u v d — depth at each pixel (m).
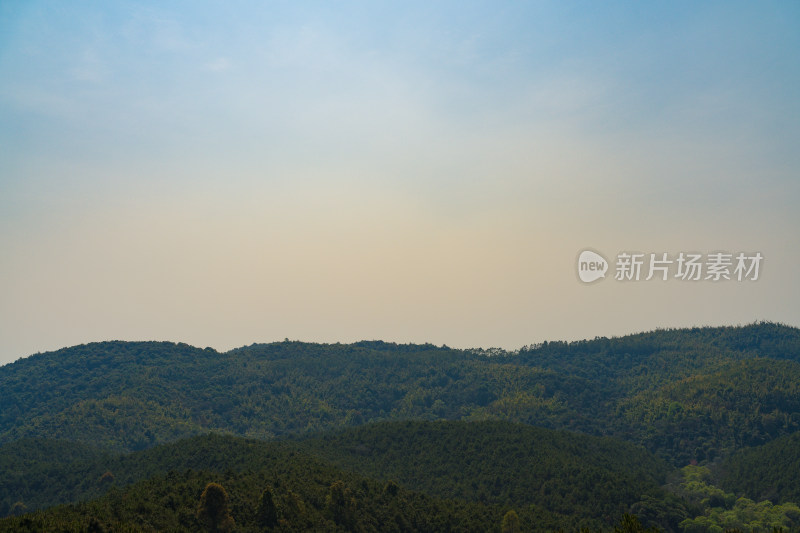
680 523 149.12
